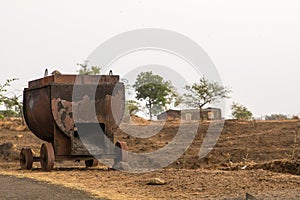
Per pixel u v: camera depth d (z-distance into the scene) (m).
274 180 13.07
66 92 16.44
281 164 16.41
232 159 24.45
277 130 31.08
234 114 47.81
